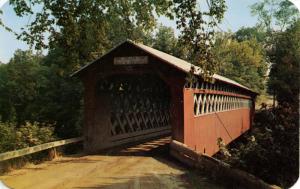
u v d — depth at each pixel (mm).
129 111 16516
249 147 8367
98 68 13891
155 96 19188
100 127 14258
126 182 8469
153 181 8570
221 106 19203
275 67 20156
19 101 33438
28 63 33031
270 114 8734
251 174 7887
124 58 13445
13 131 13656
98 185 8211
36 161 11305
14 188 7965
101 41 14039
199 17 10219
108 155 12641
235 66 35438
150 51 13266
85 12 12953
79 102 29438
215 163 9039
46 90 31344
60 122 29812
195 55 10414
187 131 12719
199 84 14383
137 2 13516
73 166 10562
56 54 31750
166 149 13680
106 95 14711
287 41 23719
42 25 12383
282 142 8031
